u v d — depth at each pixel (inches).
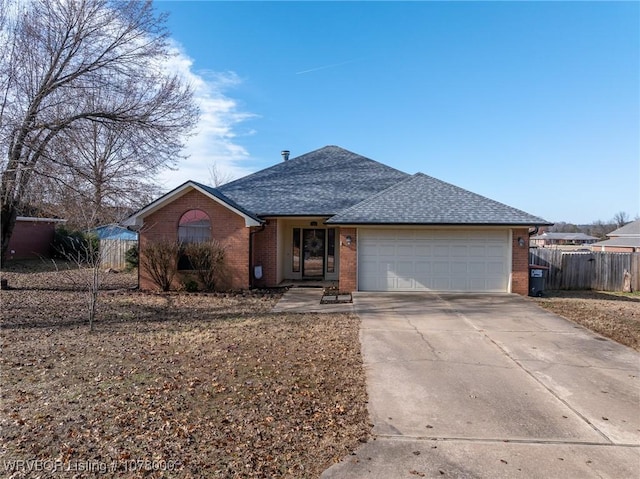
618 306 496.7
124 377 243.3
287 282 677.9
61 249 1041.5
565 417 193.8
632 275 724.7
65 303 494.6
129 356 285.6
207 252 589.6
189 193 607.8
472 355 290.8
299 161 858.8
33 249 1055.6
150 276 605.0
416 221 550.3
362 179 765.3
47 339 331.3
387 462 154.9
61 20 608.4
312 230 708.0
